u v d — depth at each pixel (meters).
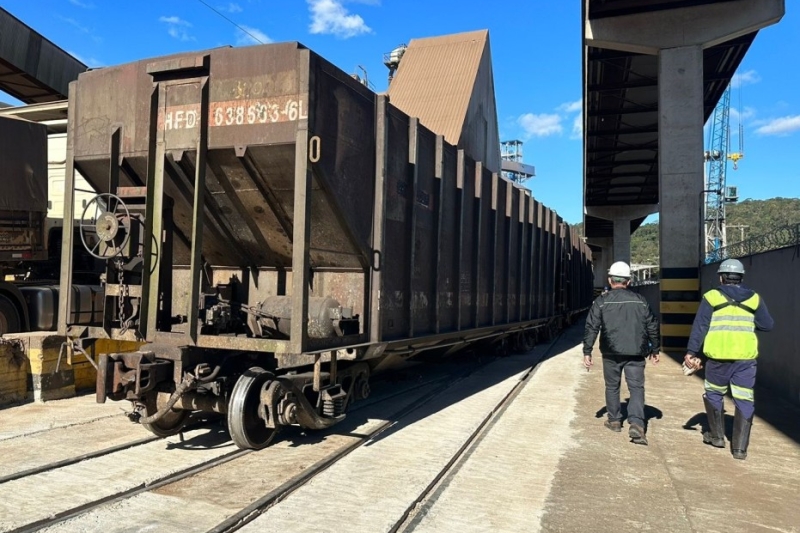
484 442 6.29
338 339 5.67
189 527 3.84
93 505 4.19
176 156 5.57
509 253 11.40
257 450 5.70
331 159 5.45
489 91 18.28
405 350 7.15
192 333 5.41
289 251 6.44
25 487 4.55
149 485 4.62
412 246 6.90
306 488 4.69
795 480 5.13
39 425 6.56
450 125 14.93
